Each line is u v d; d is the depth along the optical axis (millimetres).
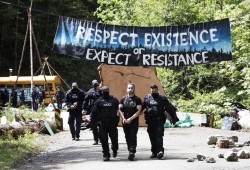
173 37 22516
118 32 22641
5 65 79000
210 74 36562
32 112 32469
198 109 34281
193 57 22375
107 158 16234
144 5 39812
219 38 22141
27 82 59156
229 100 34656
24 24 80938
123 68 30812
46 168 15375
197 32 22328
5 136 21922
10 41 79812
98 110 16578
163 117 16547
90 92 21500
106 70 30719
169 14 38094
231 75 35312
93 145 21281
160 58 22578
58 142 22938
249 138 23312
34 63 79312
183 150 18672
